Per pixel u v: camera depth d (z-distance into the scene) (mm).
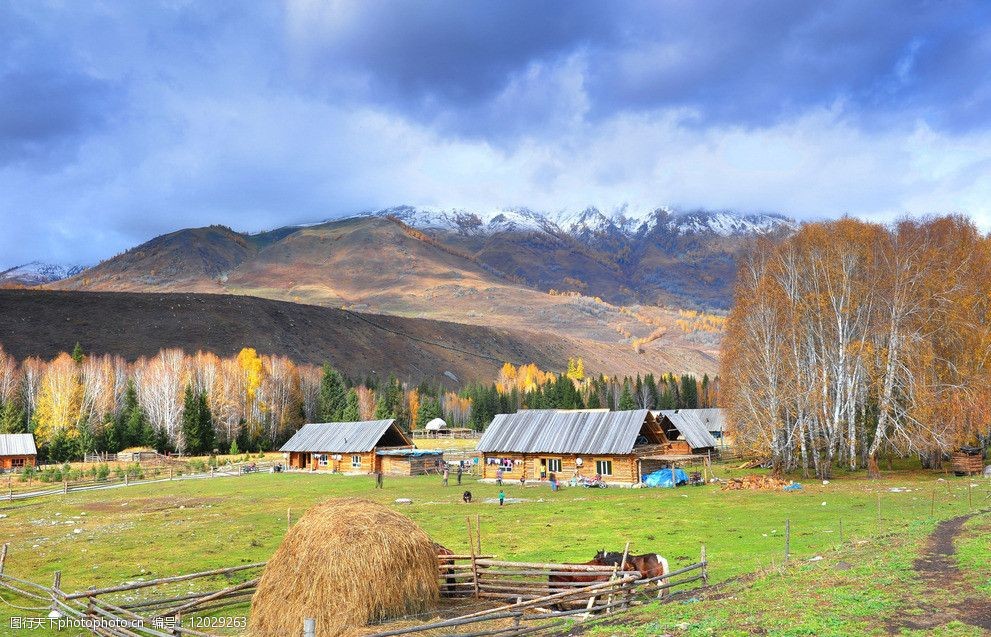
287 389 158500
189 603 22641
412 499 54531
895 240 61875
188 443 115750
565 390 182750
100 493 65688
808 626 14617
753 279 68000
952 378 59688
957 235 62219
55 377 125812
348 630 19031
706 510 42031
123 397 138500
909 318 60000
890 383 57812
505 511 45250
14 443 96625
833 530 31859
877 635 13852
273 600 20312
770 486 51781
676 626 15969
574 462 66125
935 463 60969
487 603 22531
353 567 19875
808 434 64750
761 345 63281
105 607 22078
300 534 20969
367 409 162250
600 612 19953
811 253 63906
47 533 41656
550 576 23188
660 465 67312
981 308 60438
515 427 72250
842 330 61062
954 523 28562
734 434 69438
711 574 23984
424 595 21156
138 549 35000
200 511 50406
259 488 66875
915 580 18125
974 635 13375
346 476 81438
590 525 37875
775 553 26906
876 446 57406
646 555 22844
